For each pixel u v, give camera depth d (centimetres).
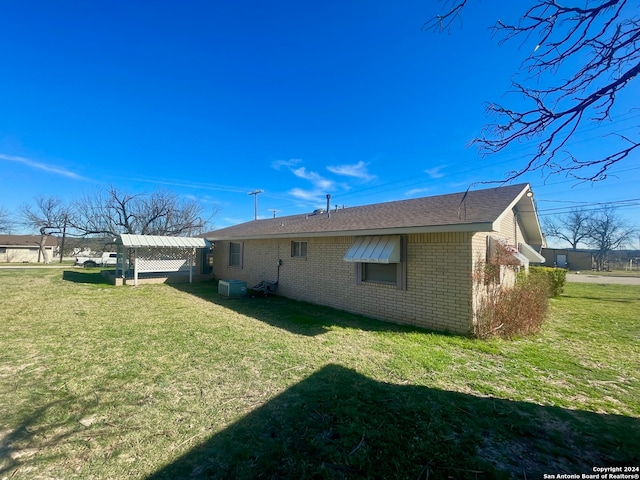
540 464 280
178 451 296
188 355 578
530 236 1390
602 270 4753
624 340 712
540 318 789
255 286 1446
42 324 798
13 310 963
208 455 289
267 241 1466
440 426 341
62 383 450
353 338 701
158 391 428
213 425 342
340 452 294
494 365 539
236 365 529
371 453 293
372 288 943
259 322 858
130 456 288
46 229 4603
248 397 411
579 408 388
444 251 769
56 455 288
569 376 495
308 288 1202
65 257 5881
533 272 1506
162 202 3653
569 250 5009
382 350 614
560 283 1484
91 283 1706
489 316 721
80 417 357
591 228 5362
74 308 1010
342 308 1046
